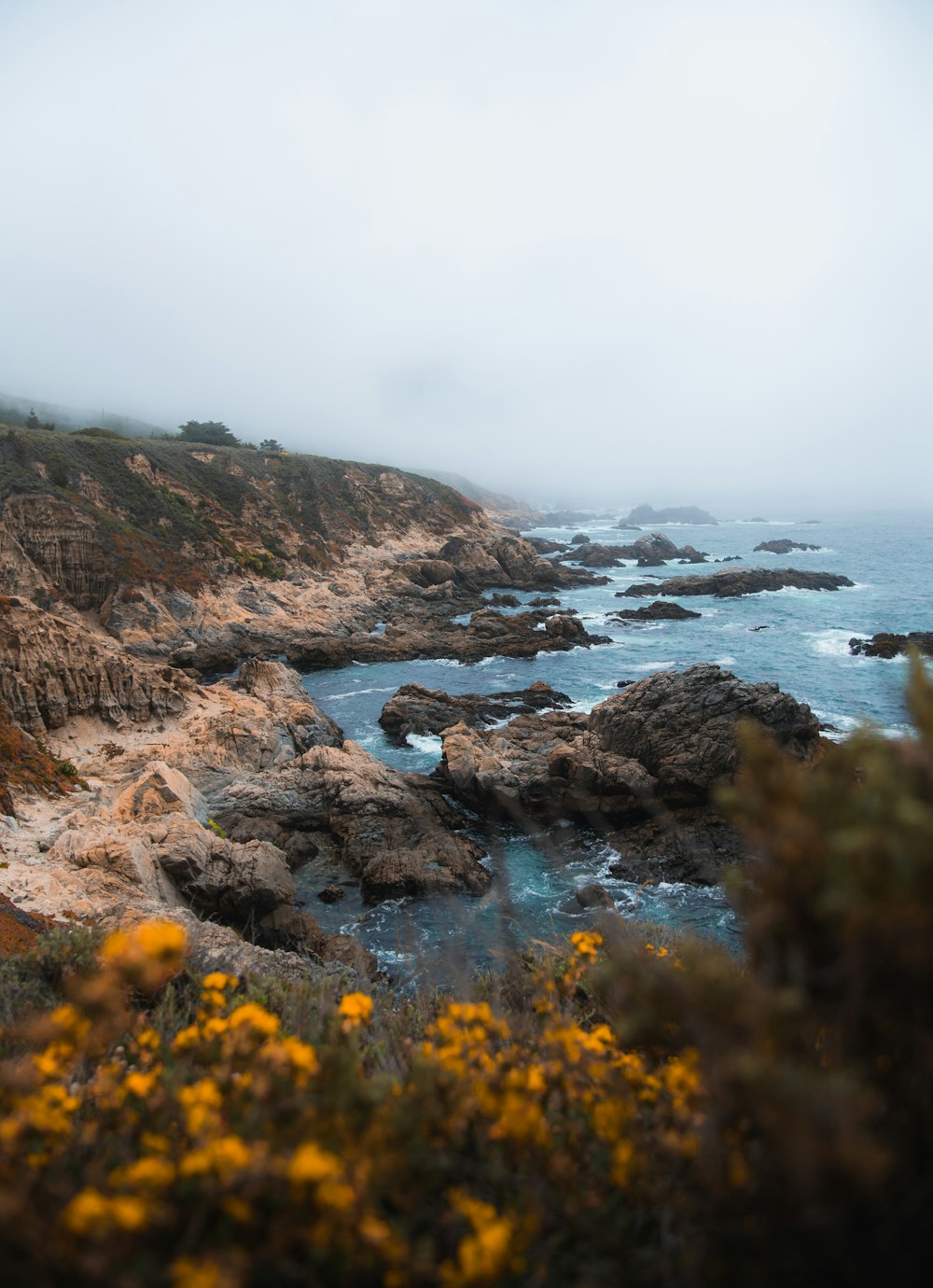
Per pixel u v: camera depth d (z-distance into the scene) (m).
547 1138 1.95
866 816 1.50
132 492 59.88
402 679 46.31
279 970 9.39
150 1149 1.92
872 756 1.56
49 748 23.83
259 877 17.64
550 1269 1.70
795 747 23.95
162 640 47.81
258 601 56.81
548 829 22.95
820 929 1.61
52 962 5.05
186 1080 2.36
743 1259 1.58
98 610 48.88
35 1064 2.23
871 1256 1.47
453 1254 1.78
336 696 42.56
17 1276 1.45
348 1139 1.76
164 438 111.75
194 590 53.22
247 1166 1.60
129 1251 1.47
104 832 17.66
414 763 30.95
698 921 17.12
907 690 1.65
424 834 22.14
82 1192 1.66
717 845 20.78
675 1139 1.86
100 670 26.48
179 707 28.27
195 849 17.75
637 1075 2.27
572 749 24.73
